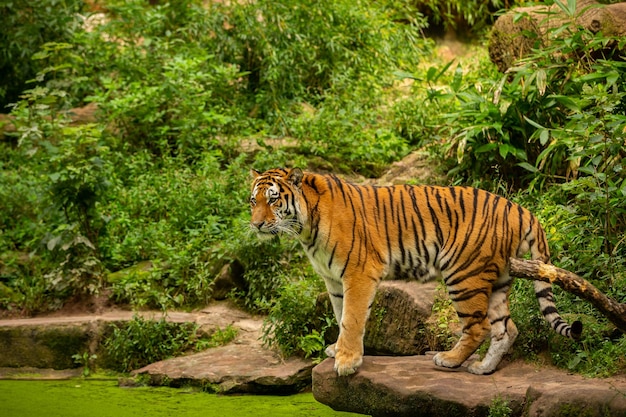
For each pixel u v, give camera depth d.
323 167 14.53
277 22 16.95
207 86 16.45
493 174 12.17
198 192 13.77
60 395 10.00
